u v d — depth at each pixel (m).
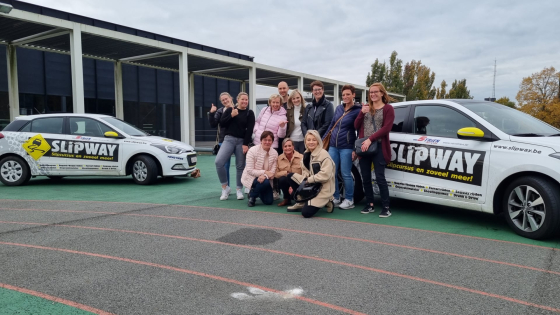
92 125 8.15
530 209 4.12
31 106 15.97
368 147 4.92
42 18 11.09
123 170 7.97
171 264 3.40
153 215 5.29
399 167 5.31
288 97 6.12
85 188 7.68
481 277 3.12
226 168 6.62
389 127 4.91
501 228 4.62
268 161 5.86
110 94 18.92
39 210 5.61
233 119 6.25
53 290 2.85
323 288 2.91
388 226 4.71
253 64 18.64
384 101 5.09
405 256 3.62
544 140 4.14
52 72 16.62
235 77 23.11
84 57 16.83
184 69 15.41
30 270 3.25
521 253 3.70
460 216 5.25
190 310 2.55
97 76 18.28
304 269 3.29
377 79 33.62
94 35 12.61
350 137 5.46
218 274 3.17
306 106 6.02
